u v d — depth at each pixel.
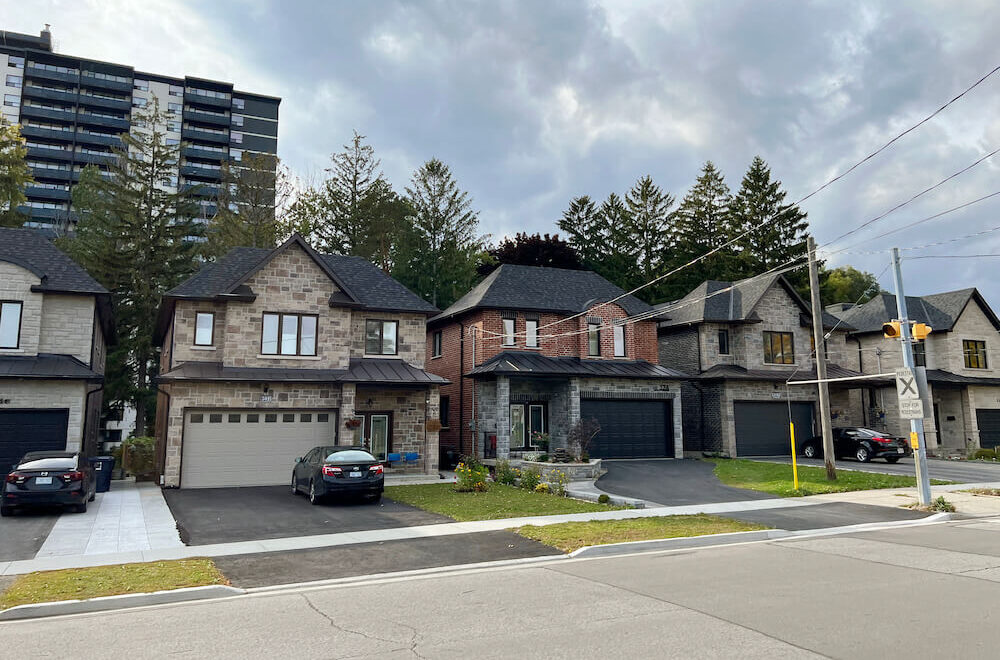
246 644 6.55
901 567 9.90
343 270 27.97
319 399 23.33
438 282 49.62
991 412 36.56
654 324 32.38
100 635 6.99
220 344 23.61
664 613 7.39
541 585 9.03
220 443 22.06
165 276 41.84
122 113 87.12
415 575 10.04
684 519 14.76
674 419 30.33
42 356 22.17
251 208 45.97
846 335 37.94
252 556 11.35
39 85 84.56
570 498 18.84
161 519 15.38
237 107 93.50
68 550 11.90
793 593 8.29
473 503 17.61
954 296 38.09
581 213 60.97
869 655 5.88
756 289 34.03
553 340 30.12
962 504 17.23
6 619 7.80
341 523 14.78
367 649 6.29
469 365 29.67
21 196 36.75
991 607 7.49
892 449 28.39
